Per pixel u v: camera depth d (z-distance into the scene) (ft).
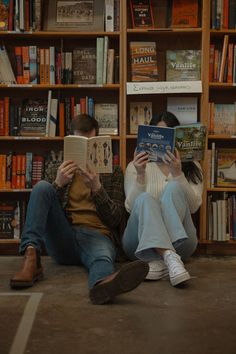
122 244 8.80
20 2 10.30
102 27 10.62
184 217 8.19
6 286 7.52
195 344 5.14
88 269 7.98
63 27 10.65
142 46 10.57
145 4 10.65
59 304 6.55
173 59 10.63
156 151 8.18
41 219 7.70
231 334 5.43
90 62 10.66
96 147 7.95
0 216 10.75
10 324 5.75
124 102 10.34
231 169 10.51
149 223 7.52
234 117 10.50
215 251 10.58
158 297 6.91
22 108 10.77
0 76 10.48
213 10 10.19
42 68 10.50
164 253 7.49
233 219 10.42
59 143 11.26
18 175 10.64
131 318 5.98
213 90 11.10
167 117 9.11
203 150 8.43
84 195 8.83
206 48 10.23
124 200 9.16
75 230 8.38
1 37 10.95
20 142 11.30
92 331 5.53
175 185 8.04
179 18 10.62
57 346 5.08
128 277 6.43
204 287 7.50
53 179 9.09
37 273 7.72
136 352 4.92
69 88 10.77
